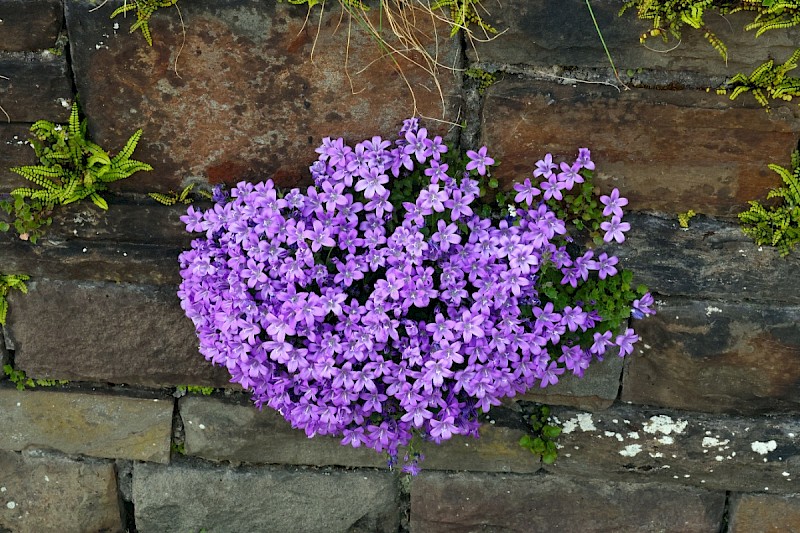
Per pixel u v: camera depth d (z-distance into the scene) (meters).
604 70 1.19
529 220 1.20
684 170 1.20
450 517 1.32
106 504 1.32
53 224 1.24
